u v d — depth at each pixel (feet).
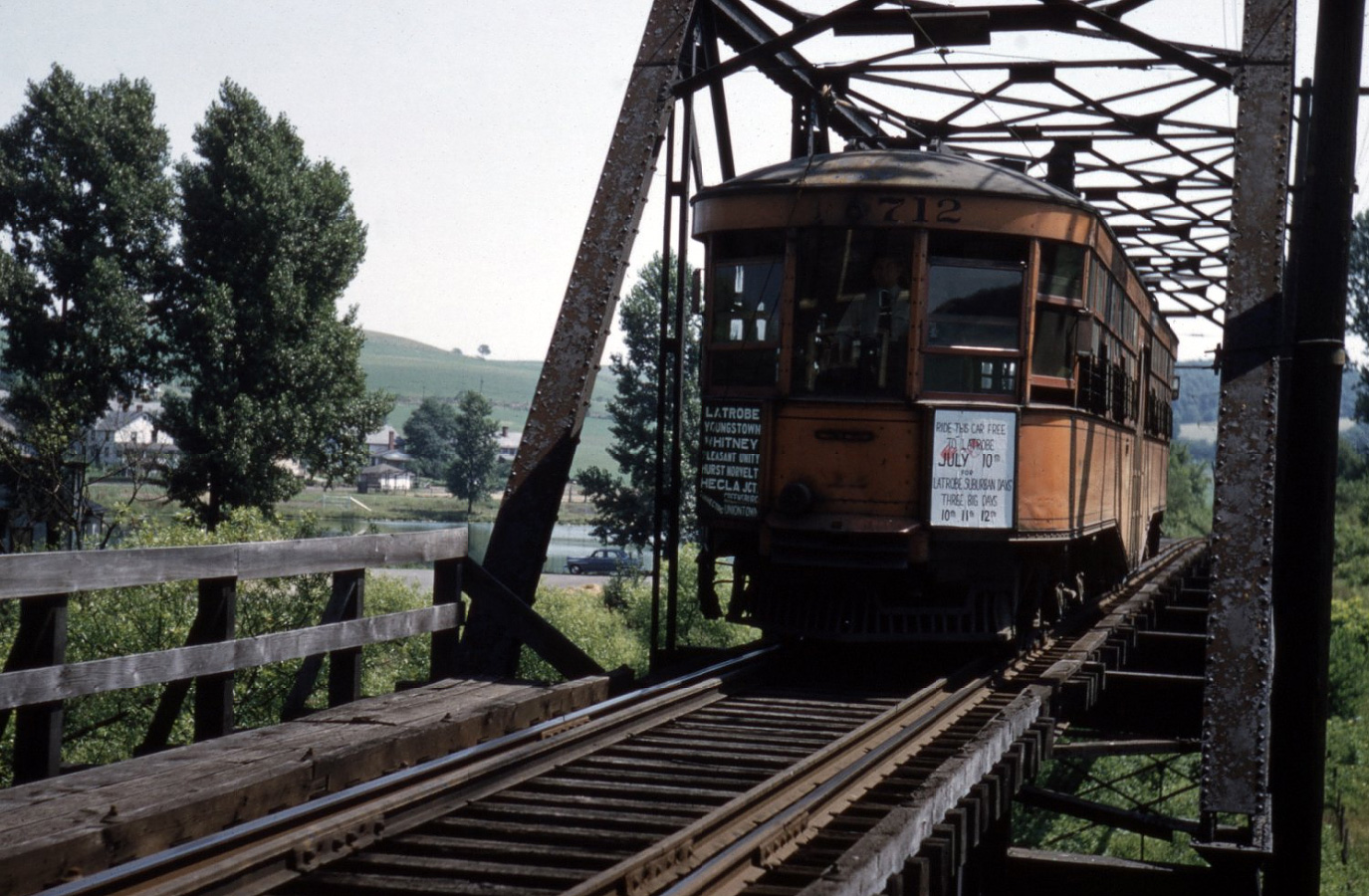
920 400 30.19
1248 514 25.49
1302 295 23.54
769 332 31.37
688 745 22.68
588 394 29.68
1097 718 33.63
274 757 18.26
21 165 140.05
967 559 30.86
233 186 138.72
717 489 32.09
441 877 15.10
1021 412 30.78
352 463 146.92
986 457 30.48
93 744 65.05
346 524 288.71
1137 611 41.83
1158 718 33.19
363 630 23.97
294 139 144.46
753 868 15.85
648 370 196.03
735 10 35.55
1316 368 23.32
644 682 28.30
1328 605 23.43
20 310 133.59
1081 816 33.35
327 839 15.46
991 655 33.19
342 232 143.23
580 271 29.99
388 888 14.39
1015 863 27.30
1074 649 33.27
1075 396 33.04
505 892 14.35
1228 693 24.98
